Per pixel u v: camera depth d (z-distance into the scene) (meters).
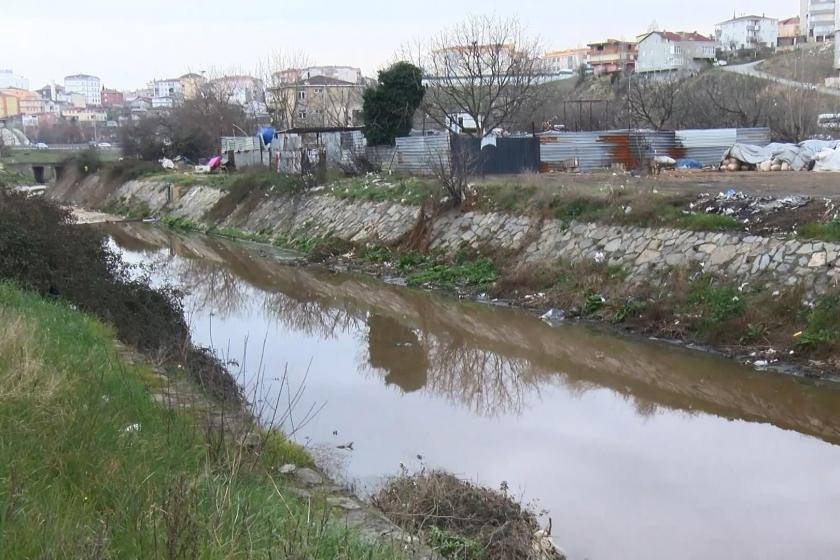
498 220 24.58
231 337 18.00
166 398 9.59
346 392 13.74
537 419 12.43
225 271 28.64
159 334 14.91
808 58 77.25
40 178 79.88
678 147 33.91
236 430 8.73
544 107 54.50
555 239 22.00
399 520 7.77
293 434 10.97
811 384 13.47
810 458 10.73
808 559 7.86
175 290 18.88
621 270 19.23
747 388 13.71
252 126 67.75
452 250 25.05
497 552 7.49
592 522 8.70
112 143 110.56
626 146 33.12
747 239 17.30
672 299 17.27
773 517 8.84
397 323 19.55
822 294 14.91
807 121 38.09
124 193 58.16
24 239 15.79
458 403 13.21
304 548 5.05
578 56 115.38
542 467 10.38
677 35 93.00
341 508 7.66
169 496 5.22
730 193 20.02
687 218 19.06
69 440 6.41
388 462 10.34
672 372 14.82
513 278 21.47
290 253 32.06
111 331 13.49
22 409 6.82
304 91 73.50
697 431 11.88
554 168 32.50
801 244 16.16
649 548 8.10
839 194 19.62
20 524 4.77
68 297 15.26
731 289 16.44
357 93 73.31
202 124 66.75
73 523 5.07
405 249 26.92
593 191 22.73
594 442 11.39
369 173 36.09
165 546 4.69
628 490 9.62
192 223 44.31
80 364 9.37
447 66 43.19
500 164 31.14
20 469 5.58
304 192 37.22
